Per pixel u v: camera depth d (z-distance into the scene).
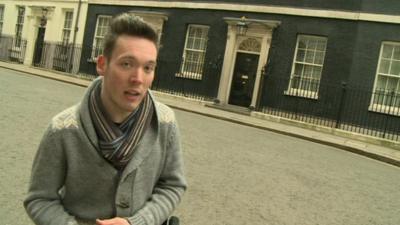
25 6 29.30
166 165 2.29
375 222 5.81
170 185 2.31
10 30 30.20
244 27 19.17
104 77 2.04
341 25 17.34
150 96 2.19
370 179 8.81
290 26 18.45
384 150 13.62
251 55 19.47
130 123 2.09
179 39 21.61
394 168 11.28
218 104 19.64
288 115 18.08
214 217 4.99
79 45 25.92
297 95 17.94
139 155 2.10
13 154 6.12
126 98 1.99
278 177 7.48
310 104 17.70
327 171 8.84
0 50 30.50
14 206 4.37
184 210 5.08
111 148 2.02
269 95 18.58
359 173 9.30
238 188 6.35
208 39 20.61
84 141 2.01
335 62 17.36
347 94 16.95
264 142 11.52
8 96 11.82
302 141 13.47
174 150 2.29
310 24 18.02
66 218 2.04
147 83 2.03
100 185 2.06
